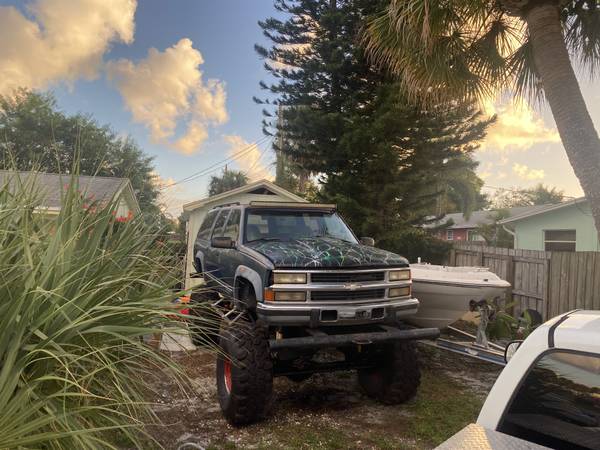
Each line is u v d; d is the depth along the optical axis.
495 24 6.41
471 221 31.41
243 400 4.06
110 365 2.18
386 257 4.80
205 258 6.65
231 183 33.31
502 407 1.90
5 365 1.94
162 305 2.60
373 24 6.44
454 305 6.02
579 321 2.04
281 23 14.27
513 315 8.82
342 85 13.77
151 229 3.31
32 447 1.93
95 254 2.73
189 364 5.78
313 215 5.89
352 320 4.39
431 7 5.48
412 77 6.59
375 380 4.93
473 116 12.23
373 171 12.45
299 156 14.67
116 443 2.76
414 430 4.16
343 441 3.95
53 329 2.23
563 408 1.77
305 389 5.35
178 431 4.04
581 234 16.41
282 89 14.16
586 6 6.11
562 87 5.43
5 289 2.18
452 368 6.14
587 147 5.28
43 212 2.88
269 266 4.38
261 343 4.20
